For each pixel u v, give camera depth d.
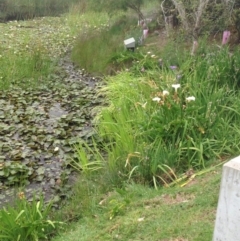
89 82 8.85
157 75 7.14
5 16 19.12
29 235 3.60
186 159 4.65
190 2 8.74
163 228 3.32
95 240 3.38
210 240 3.03
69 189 4.66
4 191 4.65
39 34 13.92
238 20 8.52
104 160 5.02
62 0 20.47
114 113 6.11
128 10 13.41
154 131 4.90
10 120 6.55
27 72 8.88
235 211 2.14
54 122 6.52
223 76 5.88
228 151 4.73
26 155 5.42
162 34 10.34
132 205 3.84
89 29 13.48
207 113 5.03
